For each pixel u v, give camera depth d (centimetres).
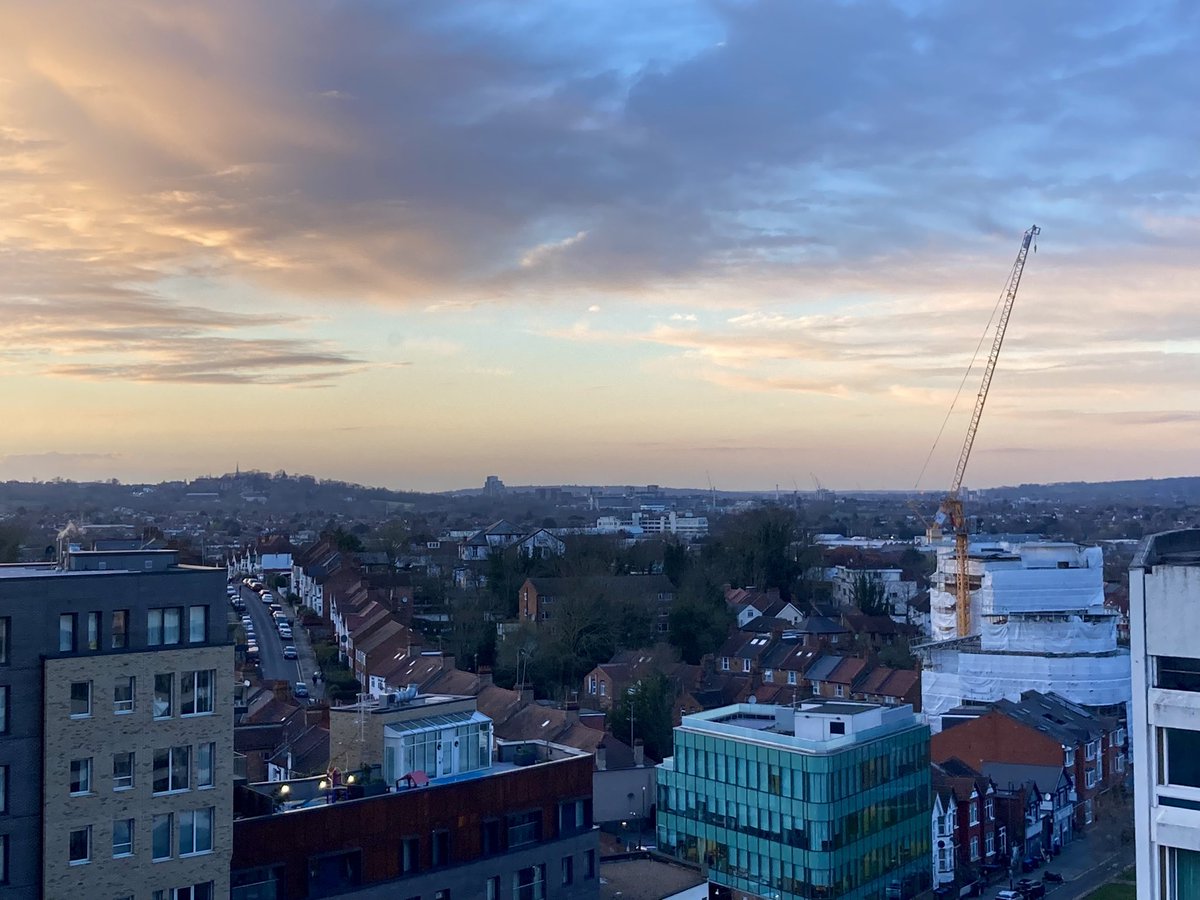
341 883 5106
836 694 14688
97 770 4459
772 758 8175
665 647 15188
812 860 7812
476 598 18550
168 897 4600
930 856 8825
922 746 8838
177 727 4688
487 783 5669
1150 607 3044
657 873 7131
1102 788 11669
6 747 4281
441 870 5428
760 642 16425
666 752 11350
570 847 6006
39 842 4331
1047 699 12525
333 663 16188
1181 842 2920
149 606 4691
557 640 14988
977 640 14538
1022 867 9769
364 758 5753
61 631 4456
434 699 6162
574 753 6372
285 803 5381
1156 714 3006
